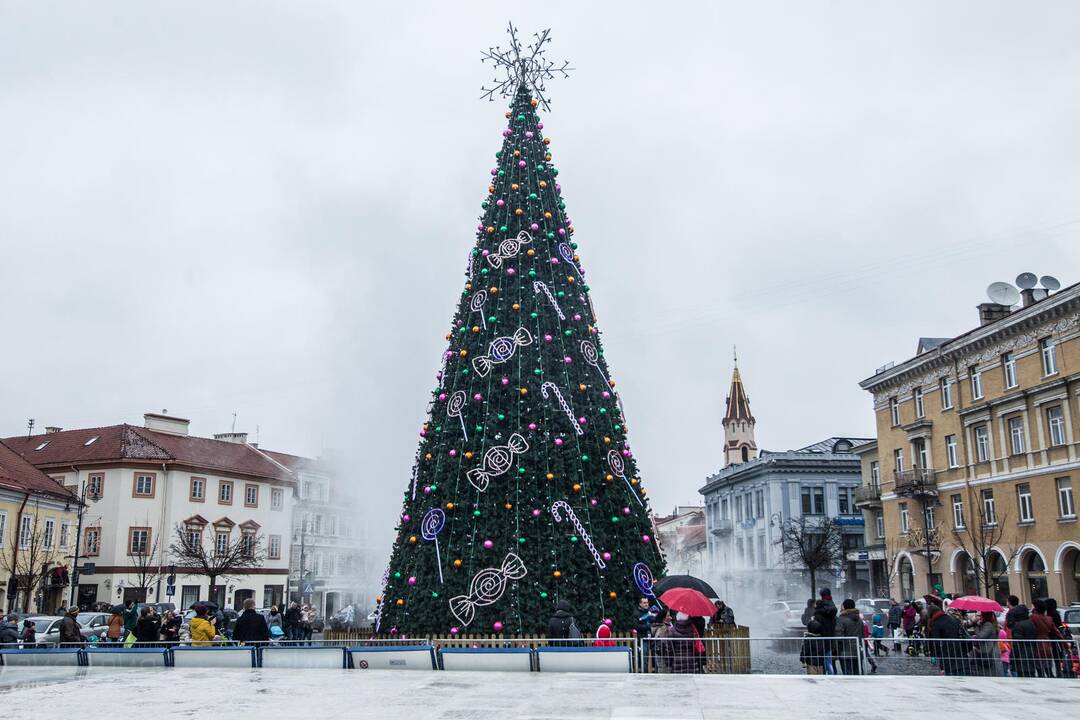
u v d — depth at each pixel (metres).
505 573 16.38
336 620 33.34
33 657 16.39
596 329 19.50
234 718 9.73
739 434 104.88
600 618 16.25
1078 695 11.59
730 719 9.52
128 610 22.22
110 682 13.27
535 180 20.05
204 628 17.06
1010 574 39.66
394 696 11.39
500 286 18.83
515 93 21.39
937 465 46.38
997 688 12.27
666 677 13.50
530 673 14.12
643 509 18.58
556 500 16.80
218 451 61.88
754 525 78.00
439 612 16.58
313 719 9.62
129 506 54.47
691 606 14.76
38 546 42.84
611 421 18.44
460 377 18.34
